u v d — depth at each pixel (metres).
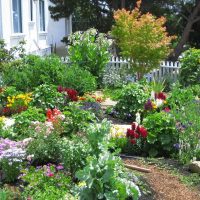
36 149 6.25
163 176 6.37
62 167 5.85
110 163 4.42
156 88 12.17
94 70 15.82
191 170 6.66
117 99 10.95
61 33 28.70
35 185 5.35
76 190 4.55
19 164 5.75
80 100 10.60
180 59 16.70
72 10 24.17
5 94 10.70
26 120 7.69
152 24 15.07
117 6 24.47
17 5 17.80
